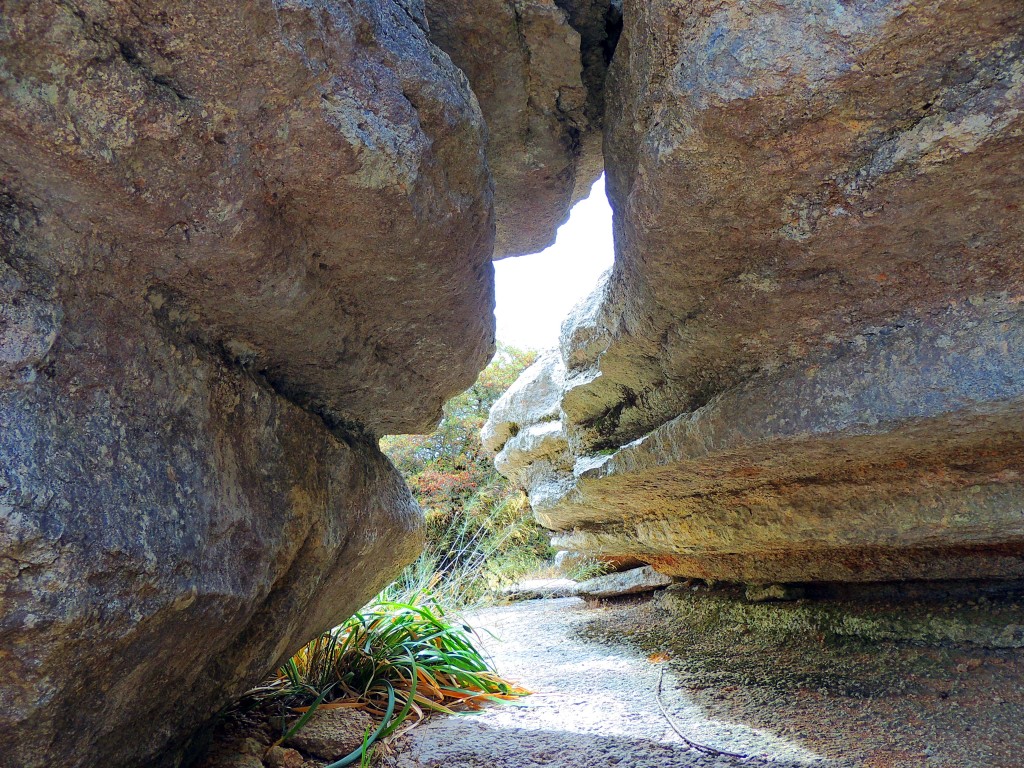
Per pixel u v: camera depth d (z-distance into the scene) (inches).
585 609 205.5
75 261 52.2
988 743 78.5
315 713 100.9
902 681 100.1
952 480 93.0
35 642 46.1
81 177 48.4
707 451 97.4
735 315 84.3
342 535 89.3
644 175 70.9
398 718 100.2
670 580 191.0
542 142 103.4
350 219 63.7
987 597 113.3
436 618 134.3
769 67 55.4
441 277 76.7
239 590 65.6
